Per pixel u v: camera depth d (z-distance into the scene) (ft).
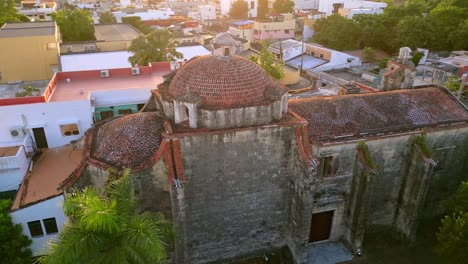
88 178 89.20
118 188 62.69
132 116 98.02
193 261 95.91
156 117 95.25
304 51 289.12
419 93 115.03
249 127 85.40
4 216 93.09
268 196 94.53
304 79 232.53
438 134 103.96
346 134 96.32
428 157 97.19
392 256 102.78
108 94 147.23
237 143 85.97
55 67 198.90
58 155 126.93
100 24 344.49
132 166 83.41
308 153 87.86
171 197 81.15
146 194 85.51
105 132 97.14
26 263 92.84
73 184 87.35
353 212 100.12
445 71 230.07
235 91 85.46
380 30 312.09
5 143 124.98
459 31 284.00
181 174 81.00
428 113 107.76
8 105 123.44
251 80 88.07
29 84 161.89
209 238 94.27
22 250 94.79
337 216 103.50
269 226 98.63
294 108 103.14
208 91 85.20
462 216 86.33
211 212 91.30
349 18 346.33
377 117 103.55
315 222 102.68
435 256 102.83
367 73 239.30
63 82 162.71
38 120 127.24
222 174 88.02
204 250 95.40
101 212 51.88
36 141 129.90
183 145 82.58
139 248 52.90
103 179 86.99
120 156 86.58
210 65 88.58
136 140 89.15
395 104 109.29
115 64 202.39
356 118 102.27
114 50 234.79
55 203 96.73
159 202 87.51
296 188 92.38
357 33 318.24
